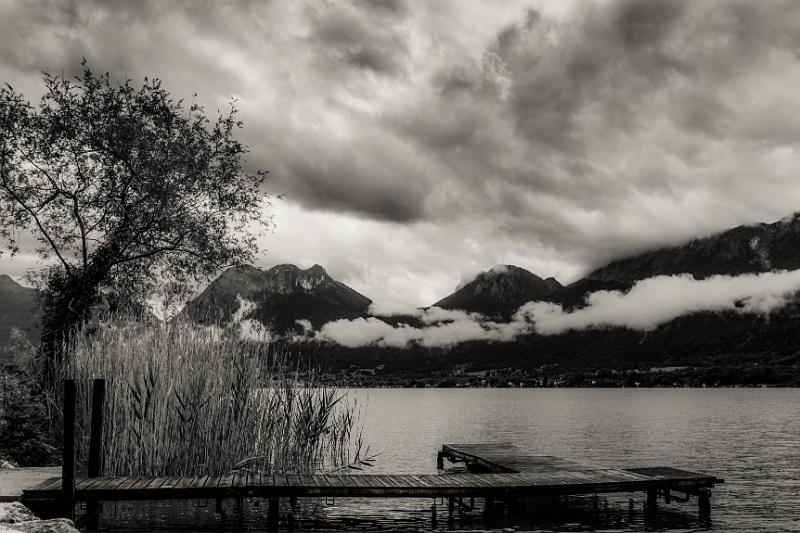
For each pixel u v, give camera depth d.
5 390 20.11
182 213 27.00
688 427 64.75
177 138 26.80
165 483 14.15
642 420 78.25
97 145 25.94
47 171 26.31
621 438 50.31
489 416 89.69
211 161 27.17
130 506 16.25
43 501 13.21
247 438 16.48
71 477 13.05
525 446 42.97
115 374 15.91
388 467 28.89
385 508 17.09
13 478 15.86
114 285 26.61
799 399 158.25
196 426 15.84
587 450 40.19
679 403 138.62
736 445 44.12
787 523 16.19
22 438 19.84
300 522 15.01
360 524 15.02
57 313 24.62
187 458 15.72
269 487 14.26
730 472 28.83
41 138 25.72
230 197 27.47
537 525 15.28
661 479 16.72
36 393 21.84
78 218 26.20
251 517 15.29
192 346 16.38
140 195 26.50
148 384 15.76
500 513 16.61
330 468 20.20
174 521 14.59
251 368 16.58
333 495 14.55
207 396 15.98
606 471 18.19
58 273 25.45
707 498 17.16
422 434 54.44
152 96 26.80
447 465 30.27
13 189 25.70
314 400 17.69
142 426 15.55
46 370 22.69
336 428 20.42
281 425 17.20
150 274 27.41
